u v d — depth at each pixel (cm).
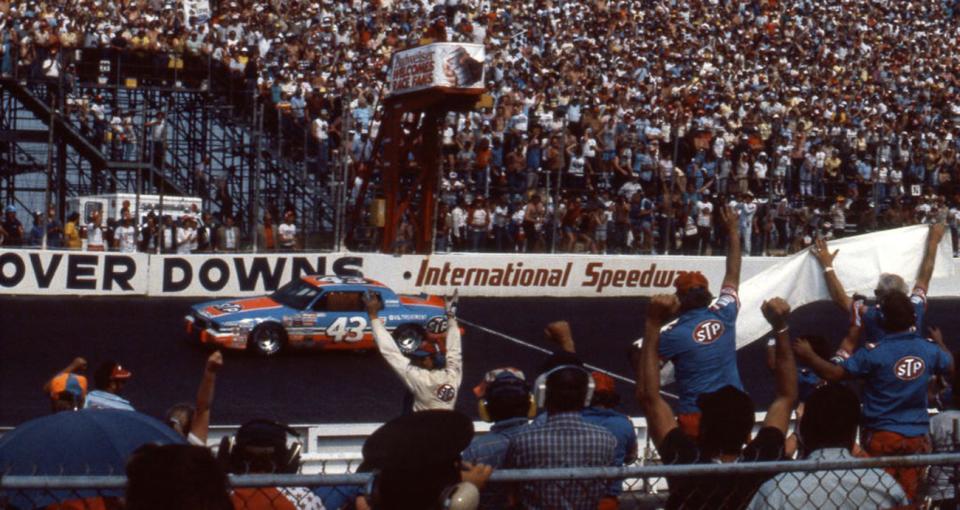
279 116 8656
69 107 8575
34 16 8625
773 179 9000
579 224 8562
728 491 1461
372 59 9794
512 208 8462
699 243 8812
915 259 2753
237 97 8988
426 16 10656
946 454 1500
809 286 2575
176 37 8869
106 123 8575
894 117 11112
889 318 2014
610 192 8962
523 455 1538
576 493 1515
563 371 1571
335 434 3006
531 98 9556
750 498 1470
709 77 10925
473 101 7650
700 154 8956
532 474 1355
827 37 12431
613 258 8325
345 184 7812
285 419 4603
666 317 1484
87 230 7731
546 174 8569
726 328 1939
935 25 13150
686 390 1938
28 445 1337
